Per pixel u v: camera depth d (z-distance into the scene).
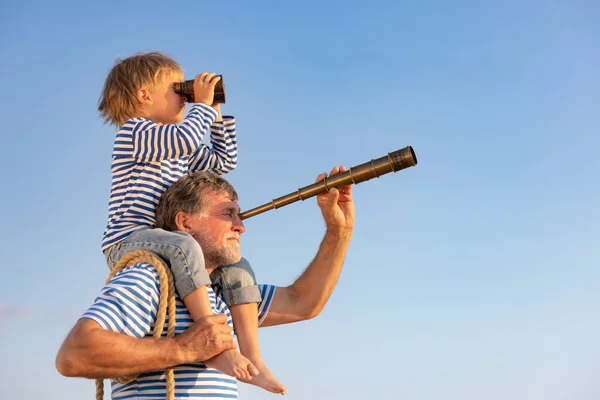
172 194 3.96
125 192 4.00
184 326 3.59
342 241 4.38
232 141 4.79
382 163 3.94
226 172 4.79
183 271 3.61
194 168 4.62
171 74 4.48
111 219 3.99
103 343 3.15
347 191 4.37
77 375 3.15
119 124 4.51
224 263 3.99
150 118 4.39
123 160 4.03
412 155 3.90
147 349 3.25
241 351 4.08
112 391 3.61
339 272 4.45
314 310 4.44
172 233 3.77
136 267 3.56
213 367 3.47
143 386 3.46
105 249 3.92
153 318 3.46
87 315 3.22
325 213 4.24
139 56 4.50
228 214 3.99
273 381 3.89
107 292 3.38
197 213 3.92
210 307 3.62
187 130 3.99
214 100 4.48
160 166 4.09
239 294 4.16
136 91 4.38
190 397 3.49
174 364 3.33
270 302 4.38
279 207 4.10
